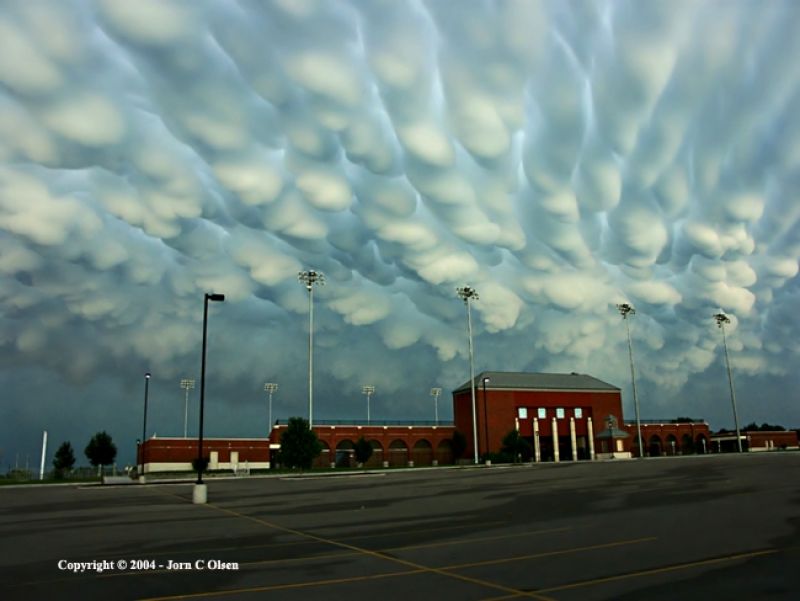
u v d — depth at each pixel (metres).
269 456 94.44
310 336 70.75
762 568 11.05
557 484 34.56
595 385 110.38
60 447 91.56
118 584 11.04
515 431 87.69
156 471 86.06
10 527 21.08
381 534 16.88
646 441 112.62
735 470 39.81
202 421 30.52
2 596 10.34
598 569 11.26
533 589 9.88
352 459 98.88
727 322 101.44
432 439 104.56
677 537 14.61
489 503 25.06
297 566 12.36
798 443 123.62
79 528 20.11
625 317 93.69
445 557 12.96
